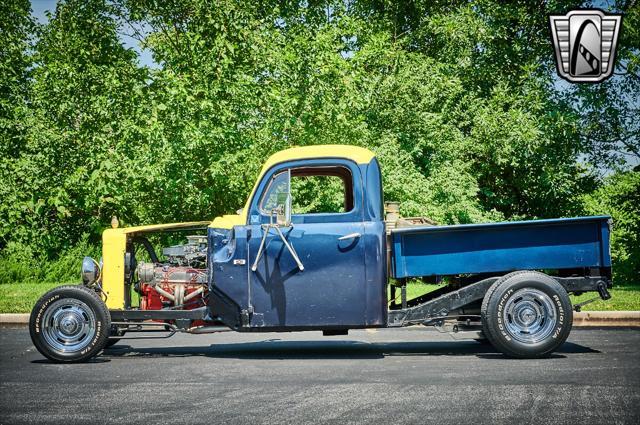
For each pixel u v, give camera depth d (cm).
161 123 1570
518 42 2267
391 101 1952
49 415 538
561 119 2055
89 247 1978
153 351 882
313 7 2098
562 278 776
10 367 752
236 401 579
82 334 777
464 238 766
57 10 1986
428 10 2419
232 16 1709
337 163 786
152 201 1769
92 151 1731
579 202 2277
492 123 1986
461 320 805
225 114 1589
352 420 513
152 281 836
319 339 998
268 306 765
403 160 1819
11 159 1980
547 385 626
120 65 1764
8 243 1977
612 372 684
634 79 2234
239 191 1666
